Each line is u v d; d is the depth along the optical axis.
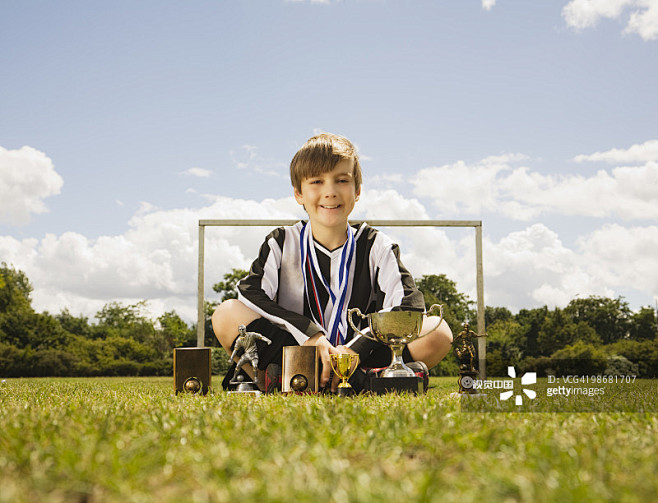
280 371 3.24
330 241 3.65
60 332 26.42
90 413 1.96
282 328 3.32
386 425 1.60
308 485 1.01
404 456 1.28
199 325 4.68
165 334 28.38
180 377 3.08
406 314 2.99
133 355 25.83
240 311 3.43
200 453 1.27
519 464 1.18
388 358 3.35
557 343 16.53
